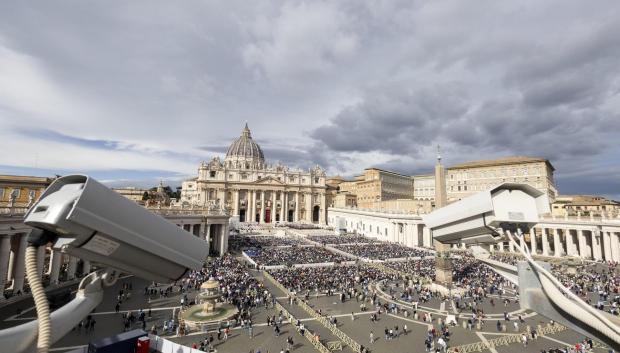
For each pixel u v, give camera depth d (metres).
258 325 26.72
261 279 41.62
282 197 132.50
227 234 60.88
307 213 136.38
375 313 29.61
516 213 11.92
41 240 5.68
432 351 22.78
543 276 10.16
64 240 5.93
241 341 23.59
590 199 99.12
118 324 25.58
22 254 30.94
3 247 28.23
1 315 26.19
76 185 6.06
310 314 29.73
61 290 31.56
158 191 113.56
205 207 58.84
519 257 60.09
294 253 58.09
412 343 24.14
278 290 36.94
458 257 59.34
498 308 32.09
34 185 56.81
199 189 124.75
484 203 12.32
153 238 7.43
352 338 24.92
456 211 14.92
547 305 10.33
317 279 40.84
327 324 27.30
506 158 102.56
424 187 143.88
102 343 14.50
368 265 50.75
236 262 51.16
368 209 92.38
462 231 15.30
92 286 7.13
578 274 45.53
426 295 35.50
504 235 12.17
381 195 132.50
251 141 163.75
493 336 25.52
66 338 22.66
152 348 18.42
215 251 59.66
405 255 58.41
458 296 35.47
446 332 24.92
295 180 137.12
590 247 63.06
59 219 5.46
